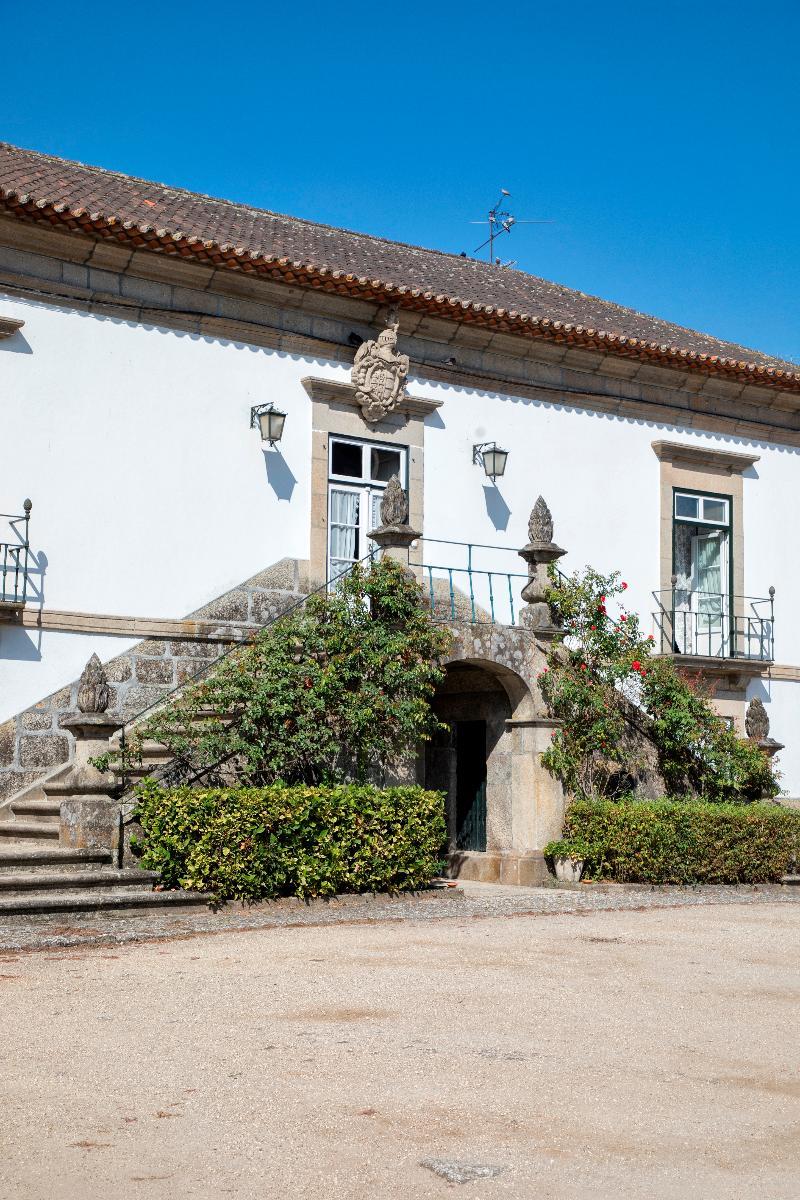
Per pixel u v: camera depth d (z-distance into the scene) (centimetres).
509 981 670
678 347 1538
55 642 1116
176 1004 592
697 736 1316
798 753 1598
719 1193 369
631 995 642
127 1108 434
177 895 883
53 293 1138
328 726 1051
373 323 1332
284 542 1255
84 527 1141
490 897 1045
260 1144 402
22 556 1105
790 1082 484
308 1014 577
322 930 843
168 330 1203
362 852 981
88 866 913
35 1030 538
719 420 1585
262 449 1250
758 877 1211
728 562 1584
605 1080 480
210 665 1057
